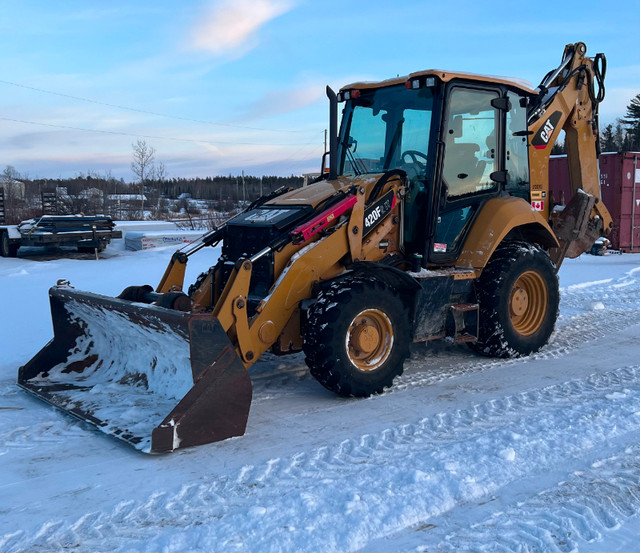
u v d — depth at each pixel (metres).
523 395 4.69
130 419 4.08
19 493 3.22
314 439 3.90
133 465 3.55
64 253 16.86
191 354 3.83
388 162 5.54
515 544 2.65
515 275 5.68
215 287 5.08
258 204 5.54
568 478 3.28
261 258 4.75
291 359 5.87
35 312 8.08
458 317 5.38
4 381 5.17
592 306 8.15
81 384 4.89
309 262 4.65
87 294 4.83
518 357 5.86
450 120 5.28
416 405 4.53
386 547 2.65
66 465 3.56
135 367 4.85
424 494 3.06
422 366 5.62
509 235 6.14
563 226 6.84
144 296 5.22
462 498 3.07
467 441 3.74
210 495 3.16
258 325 4.41
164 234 17.62
